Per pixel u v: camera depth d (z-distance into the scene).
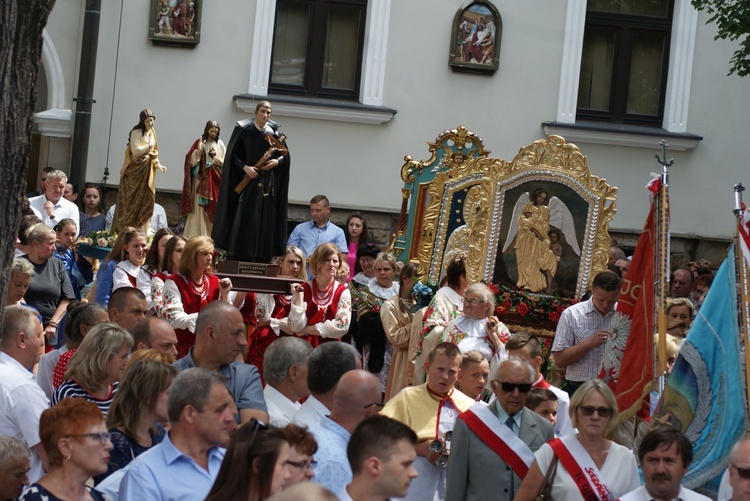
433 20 19.77
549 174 13.87
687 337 8.26
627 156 20.17
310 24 19.89
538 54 19.94
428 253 14.01
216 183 17.17
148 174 17.19
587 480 6.93
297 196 19.59
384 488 5.18
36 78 5.10
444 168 14.02
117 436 6.45
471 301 10.23
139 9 19.22
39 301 11.51
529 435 7.61
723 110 20.27
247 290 10.60
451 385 8.08
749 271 8.21
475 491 7.49
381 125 19.73
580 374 10.57
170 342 7.81
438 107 19.81
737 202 8.41
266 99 19.38
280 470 4.84
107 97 19.16
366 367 12.30
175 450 5.75
